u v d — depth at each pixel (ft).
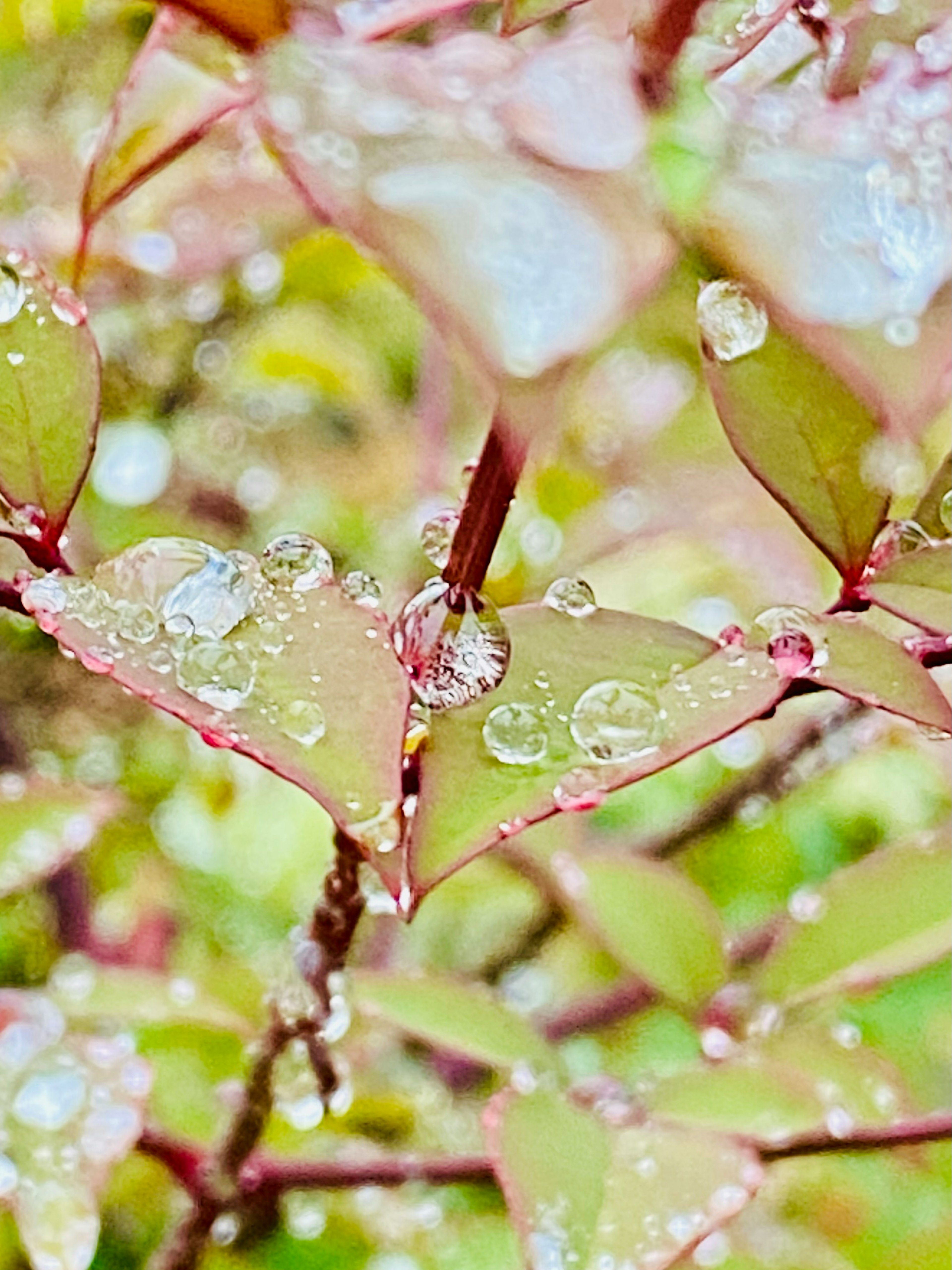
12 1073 0.59
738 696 0.50
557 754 0.49
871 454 0.50
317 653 0.49
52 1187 0.58
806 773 1.05
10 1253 0.66
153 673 0.49
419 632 0.50
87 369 0.51
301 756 0.48
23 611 0.50
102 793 0.62
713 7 0.48
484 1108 0.88
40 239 0.73
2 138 0.76
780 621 0.50
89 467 0.51
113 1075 0.59
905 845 0.62
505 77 0.46
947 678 0.90
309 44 0.47
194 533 0.97
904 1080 0.62
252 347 1.02
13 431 0.51
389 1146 0.87
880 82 0.49
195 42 0.49
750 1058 0.61
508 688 0.50
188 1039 0.74
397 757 0.49
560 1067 0.62
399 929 1.06
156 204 0.71
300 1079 0.65
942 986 0.89
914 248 0.46
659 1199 0.55
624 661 0.50
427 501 0.96
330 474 1.05
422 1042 0.88
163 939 0.98
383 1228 0.81
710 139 0.46
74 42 0.78
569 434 0.92
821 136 0.46
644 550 1.00
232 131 0.66
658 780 1.18
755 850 1.17
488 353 0.44
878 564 0.51
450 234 0.45
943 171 0.46
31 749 1.02
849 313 0.46
